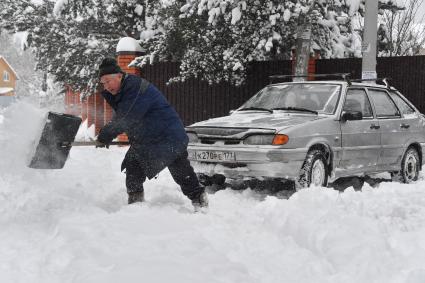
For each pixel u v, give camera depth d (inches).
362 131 297.6
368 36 404.8
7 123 197.5
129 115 194.9
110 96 201.6
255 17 436.8
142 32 566.3
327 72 491.5
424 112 453.4
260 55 491.8
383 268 137.6
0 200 193.9
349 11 459.8
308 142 263.6
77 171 293.3
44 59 711.7
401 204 210.5
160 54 519.8
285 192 283.3
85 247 142.8
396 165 324.8
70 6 647.8
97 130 703.7
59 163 194.7
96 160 376.8
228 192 274.2
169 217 175.3
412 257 146.7
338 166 283.7
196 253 141.0
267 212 199.8
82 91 709.9
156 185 274.7
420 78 453.4
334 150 278.7
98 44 650.8
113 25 663.1
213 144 269.1
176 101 551.2
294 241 169.0
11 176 207.9
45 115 187.8
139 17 639.1
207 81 527.2
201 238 153.3
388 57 465.7
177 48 501.7
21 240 160.2
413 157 341.1
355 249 148.1
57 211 188.5
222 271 129.0
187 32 472.7
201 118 541.3
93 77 668.7
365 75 407.5
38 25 680.4
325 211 187.9
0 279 125.9
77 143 195.5
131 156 208.1
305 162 263.3
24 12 676.7
